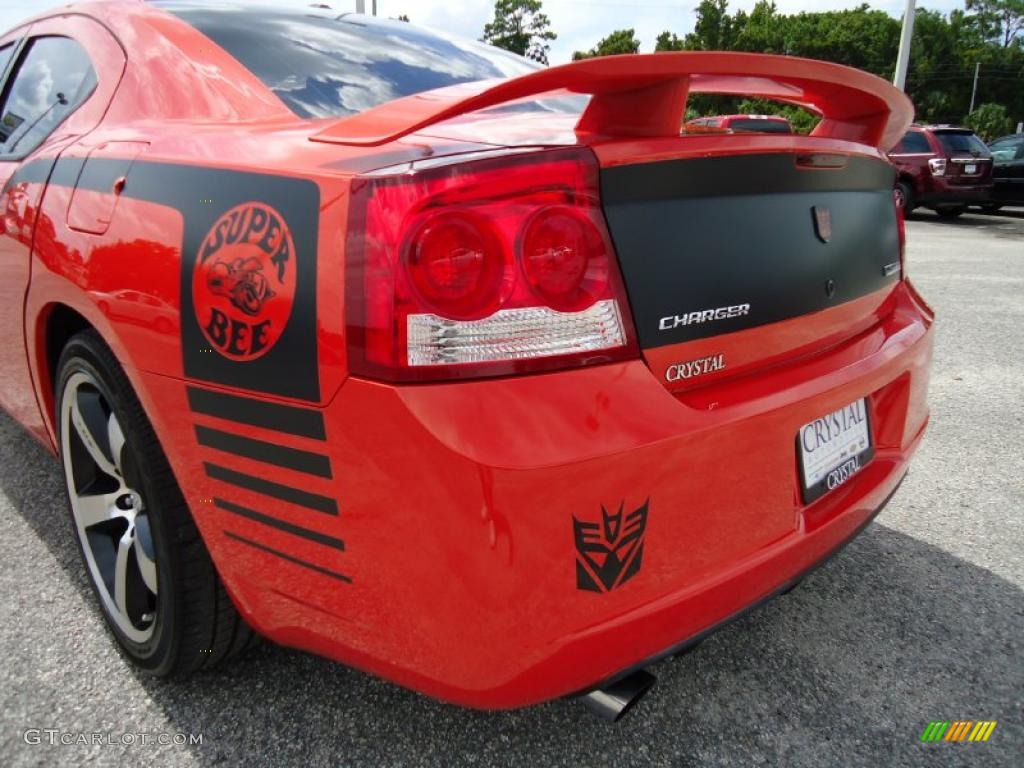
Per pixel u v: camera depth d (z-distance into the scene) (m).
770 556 1.42
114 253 1.53
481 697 1.21
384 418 1.12
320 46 2.12
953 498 2.81
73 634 1.96
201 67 1.88
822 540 1.56
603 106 1.30
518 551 1.12
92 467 1.96
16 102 2.49
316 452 1.21
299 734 1.64
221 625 1.65
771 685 1.83
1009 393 3.99
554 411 1.14
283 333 1.22
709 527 1.32
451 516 1.11
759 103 27.67
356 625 1.28
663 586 1.27
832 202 1.62
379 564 1.20
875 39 60.47
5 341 2.25
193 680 1.80
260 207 1.28
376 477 1.15
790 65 1.35
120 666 1.85
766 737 1.67
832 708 1.76
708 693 1.80
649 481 1.20
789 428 1.44
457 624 1.16
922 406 2.01
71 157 1.84
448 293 1.10
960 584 2.25
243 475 1.34
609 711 1.37
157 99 1.83
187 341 1.36
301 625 1.38
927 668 1.89
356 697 1.75
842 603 2.16
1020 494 2.84
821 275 1.60
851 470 1.69
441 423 1.09
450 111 1.18
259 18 2.19
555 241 1.15
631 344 1.23
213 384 1.33
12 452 3.01
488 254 1.12
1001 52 70.50
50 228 1.79
